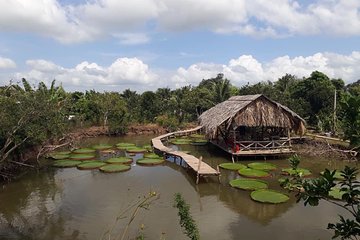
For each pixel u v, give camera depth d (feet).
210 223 38.40
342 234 12.11
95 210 43.16
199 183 55.98
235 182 54.60
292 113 70.59
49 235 35.76
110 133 116.37
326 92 109.60
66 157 77.36
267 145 72.79
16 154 63.87
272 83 155.33
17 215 42.19
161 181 57.82
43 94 59.41
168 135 106.32
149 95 139.85
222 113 77.66
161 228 36.70
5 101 53.31
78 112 120.88
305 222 38.45
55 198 48.80
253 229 36.58
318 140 84.33
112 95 120.57
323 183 12.60
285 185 15.42
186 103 135.74
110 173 64.03
